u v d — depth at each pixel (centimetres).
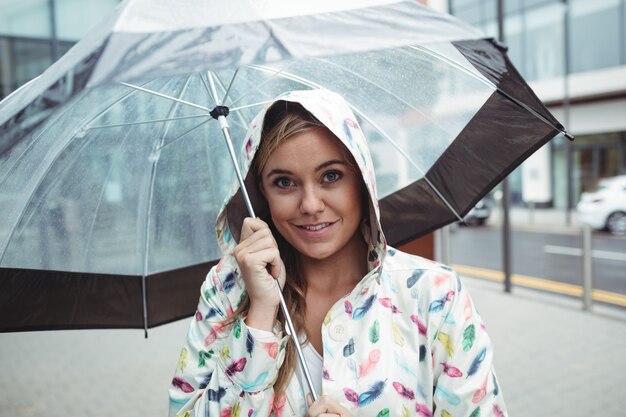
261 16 92
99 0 857
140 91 137
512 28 2039
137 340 539
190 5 93
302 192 110
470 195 155
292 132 106
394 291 118
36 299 148
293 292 123
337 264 123
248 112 156
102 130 142
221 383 111
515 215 1894
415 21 99
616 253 1016
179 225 165
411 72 141
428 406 113
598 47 1831
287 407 113
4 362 480
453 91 142
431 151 156
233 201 127
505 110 141
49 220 143
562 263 942
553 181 2048
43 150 130
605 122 1880
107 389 412
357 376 109
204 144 159
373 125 153
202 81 142
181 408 120
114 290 160
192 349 122
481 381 110
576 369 421
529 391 384
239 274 123
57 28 842
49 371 454
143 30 87
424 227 163
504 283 697
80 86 77
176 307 170
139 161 152
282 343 109
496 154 148
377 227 111
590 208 1302
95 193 148
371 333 112
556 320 557
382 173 160
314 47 86
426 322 115
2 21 822
